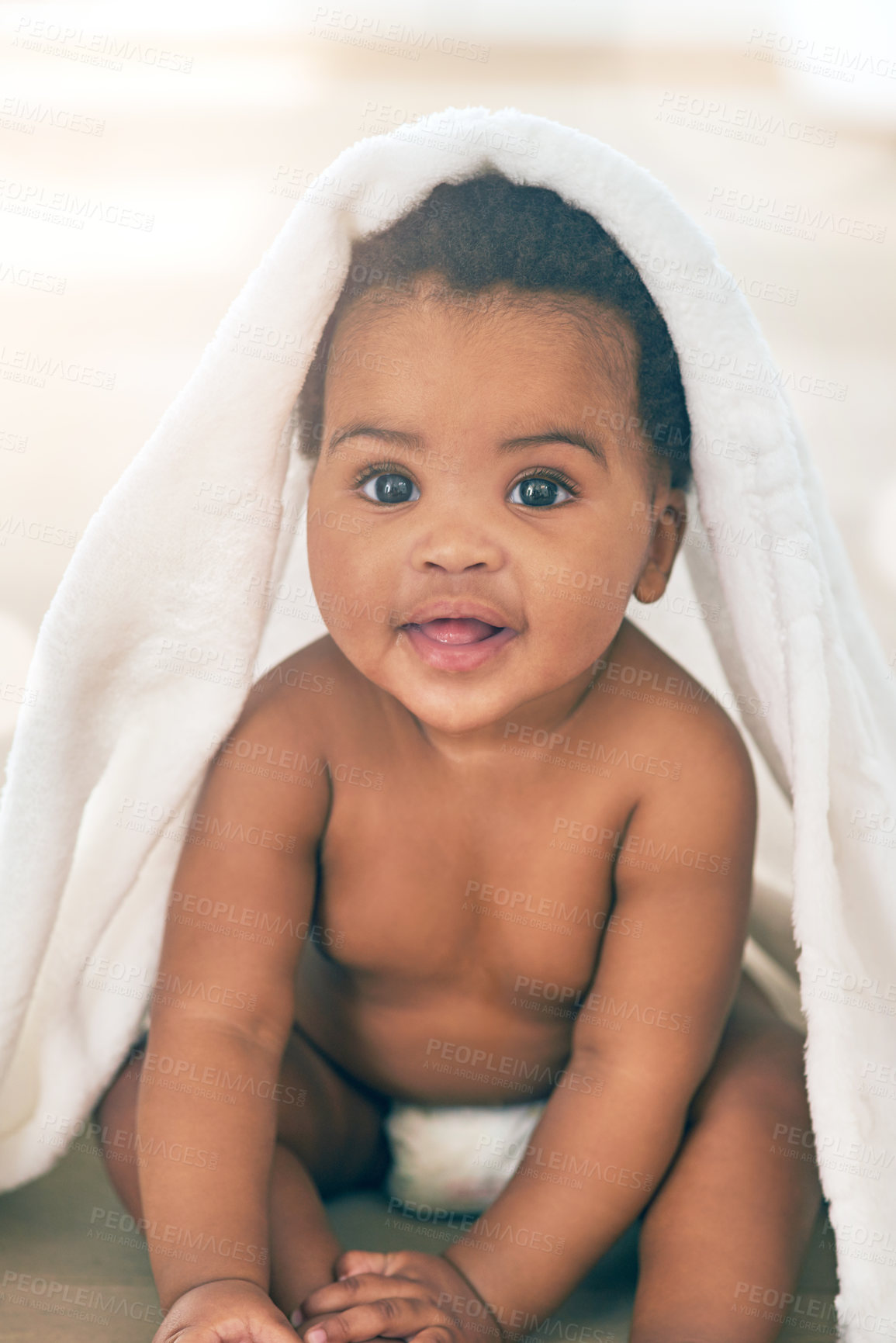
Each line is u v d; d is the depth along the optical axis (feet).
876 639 3.96
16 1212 3.80
